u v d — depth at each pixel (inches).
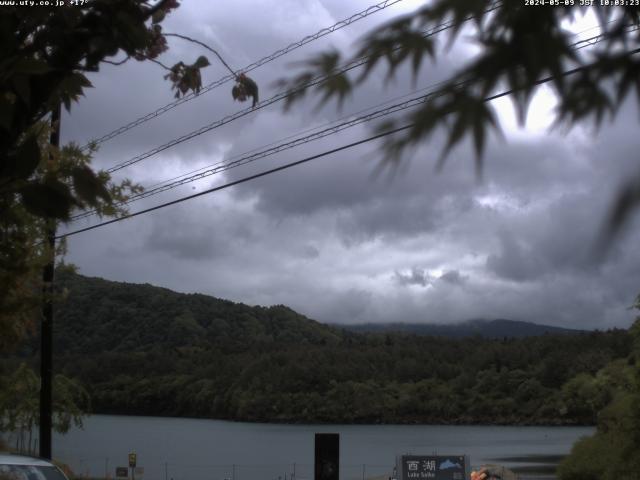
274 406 4404.5
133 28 124.4
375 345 5167.3
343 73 62.1
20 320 320.2
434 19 57.2
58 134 410.3
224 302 6269.7
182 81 166.4
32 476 390.3
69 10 119.9
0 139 114.1
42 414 678.5
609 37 55.5
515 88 53.1
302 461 2669.8
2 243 199.6
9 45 113.5
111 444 3314.5
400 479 798.5
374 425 4217.5
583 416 3651.6
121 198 382.3
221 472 2317.9
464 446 3063.5
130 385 4660.4
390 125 54.9
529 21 54.1
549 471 2001.7
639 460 745.6
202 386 4638.3
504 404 3981.3
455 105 53.1
